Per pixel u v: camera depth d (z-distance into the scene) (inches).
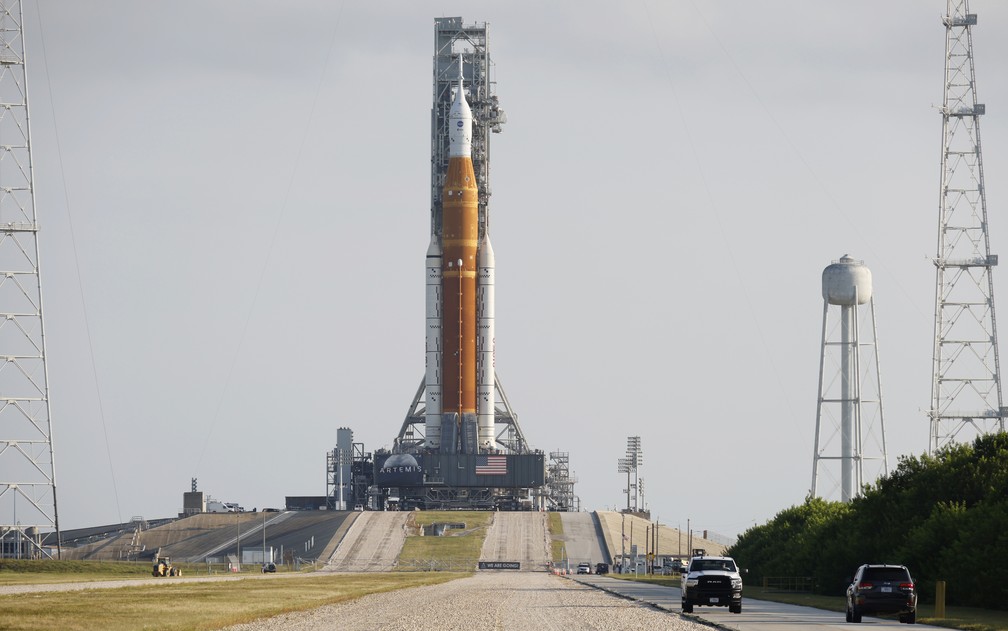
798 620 6225.4
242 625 5684.1
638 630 5531.5
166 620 5782.5
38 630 5123.0
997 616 6417.3
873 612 5935.0
